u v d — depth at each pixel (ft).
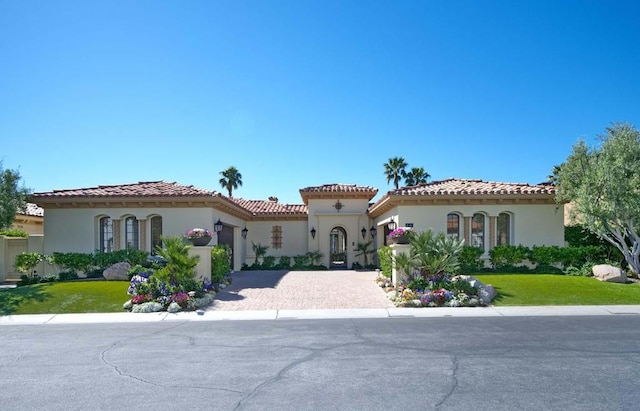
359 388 19.54
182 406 17.70
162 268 46.06
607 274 53.83
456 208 64.85
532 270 62.34
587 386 19.69
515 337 29.27
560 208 65.57
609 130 59.11
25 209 63.00
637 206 52.65
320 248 89.20
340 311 40.14
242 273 72.38
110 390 19.61
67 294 45.73
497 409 17.17
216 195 60.70
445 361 23.62
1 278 63.52
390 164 146.30
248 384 20.18
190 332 31.60
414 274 48.26
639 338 28.96
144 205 62.18
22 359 24.73
